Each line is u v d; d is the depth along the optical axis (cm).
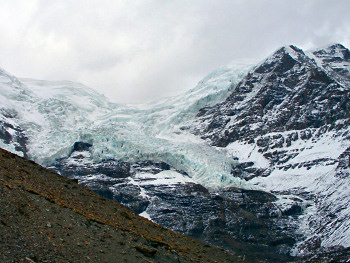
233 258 6812
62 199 5756
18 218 4375
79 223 4956
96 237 4853
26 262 3803
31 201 4844
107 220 5828
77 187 6669
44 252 4053
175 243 6350
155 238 6053
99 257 4438
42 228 4428
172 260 5222
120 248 4844
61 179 6631
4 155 6391
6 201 4528
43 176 6381
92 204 6262
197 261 5719
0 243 3884
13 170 5903
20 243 4016
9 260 3731
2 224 4138
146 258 4903
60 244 4309
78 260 4194
